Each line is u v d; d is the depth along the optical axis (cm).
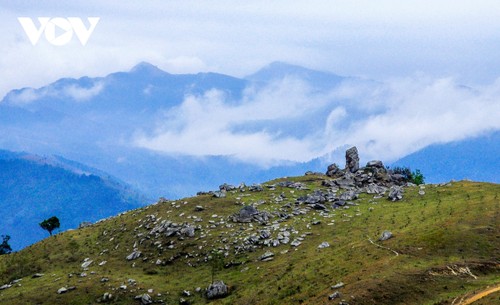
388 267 10731
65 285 13688
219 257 14412
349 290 9975
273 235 15062
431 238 11794
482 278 9988
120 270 14725
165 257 14938
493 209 13238
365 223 14988
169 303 12550
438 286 9788
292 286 11394
